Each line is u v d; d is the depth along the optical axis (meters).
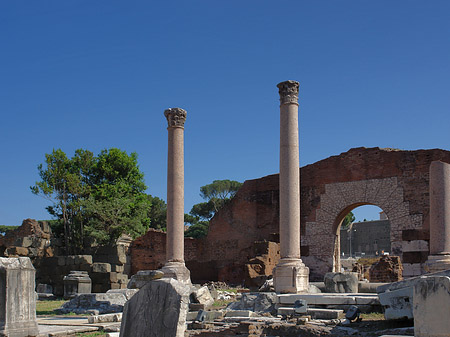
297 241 22.80
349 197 40.28
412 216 37.47
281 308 18.98
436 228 23.03
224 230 45.31
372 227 98.31
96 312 22.83
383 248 96.19
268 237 43.28
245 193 45.03
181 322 9.90
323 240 41.00
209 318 18.42
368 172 39.75
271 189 43.94
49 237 42.97
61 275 38.09
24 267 14.38
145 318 10.19
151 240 47.22
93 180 60.28
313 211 41.78
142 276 25.11
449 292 10.60
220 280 44.41
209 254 45.56
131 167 61.50
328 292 22.12
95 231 46.91
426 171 37.47
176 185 26.69
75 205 48.66
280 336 15.56
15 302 14.04
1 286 13.88
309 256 41.38
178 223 26.50
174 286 10.09
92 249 43.47
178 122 27.03
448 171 23.31
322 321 16.84
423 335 10.79
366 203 39.84
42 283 38.59
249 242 44.03
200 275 45.56
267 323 16.77
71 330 16.12
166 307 10.02
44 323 18.33
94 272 37.25
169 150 26.95
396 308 15.46
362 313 17.83
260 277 37.88
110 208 49.50
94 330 16.94
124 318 10.45
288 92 23.52
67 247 46.16
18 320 14.05
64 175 50.62
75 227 48.62
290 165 23.11
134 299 10.44
